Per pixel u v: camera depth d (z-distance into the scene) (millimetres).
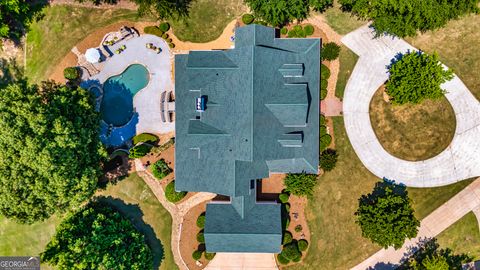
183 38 59906
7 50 60219
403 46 59062
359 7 53344
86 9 60250
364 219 55562
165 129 60250
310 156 54688
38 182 49062
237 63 51938
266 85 51344
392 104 58750
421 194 59375
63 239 54062
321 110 59406
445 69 59000
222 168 52594
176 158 54594
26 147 48219
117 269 53469
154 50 59844
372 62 59219
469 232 59312
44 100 54188
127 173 60312
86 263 52344
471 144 58969
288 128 53781
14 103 49469
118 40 59812
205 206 60156
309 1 54812
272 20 55062
